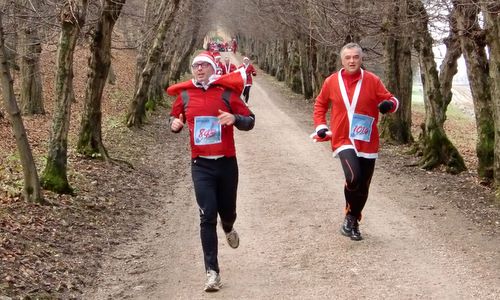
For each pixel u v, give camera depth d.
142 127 18.47
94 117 11.78
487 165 10.55
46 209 7.77
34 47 18.75
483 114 10.73
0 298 4.88
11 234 6.48
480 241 6.95
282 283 5.69
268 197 9.59
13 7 12.63
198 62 5.38
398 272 5.90
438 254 6.46
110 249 6.97
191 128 5.46
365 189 6.87
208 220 5.45
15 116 7.71
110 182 10.31
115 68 41.44
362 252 6.55
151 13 19.39
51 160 8.72
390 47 16.52
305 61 32.69
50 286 5.48
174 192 10.59
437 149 12.36
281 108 27.47
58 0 10.75
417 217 8.14
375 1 14.36
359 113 6.64
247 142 16.23
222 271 6.11
